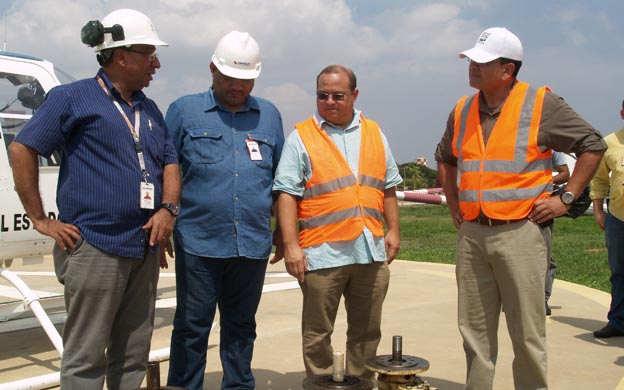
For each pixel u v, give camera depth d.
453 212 4.12
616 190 5.74
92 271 3.27
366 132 4.07
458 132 3.92
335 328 6.51
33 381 4.41
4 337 6.13
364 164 3.98
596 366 5.19
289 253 3.92
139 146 3.37
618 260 5.92
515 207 3.64
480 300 3.87
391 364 3.54
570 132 3.58
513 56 3.64
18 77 5.46
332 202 3.91
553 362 5.30
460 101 4.02
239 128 4.02
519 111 3.67
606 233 5.98
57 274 3.46
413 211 38.25
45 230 3.24
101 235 3.28
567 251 13.93
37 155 3.24
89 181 3.28
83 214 3.29
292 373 5.00
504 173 3.65
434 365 5.20
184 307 4.01
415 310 7.44
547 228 3.76
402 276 9.99
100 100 3.32
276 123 4.20
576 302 7.79
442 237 19.12
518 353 3.78
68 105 3.25
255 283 4.09
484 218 3.71
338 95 3.89
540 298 3.70
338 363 3.31
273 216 4.39
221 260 3.97
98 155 3.29
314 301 3.96
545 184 3.67
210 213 3.92
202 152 3.93
